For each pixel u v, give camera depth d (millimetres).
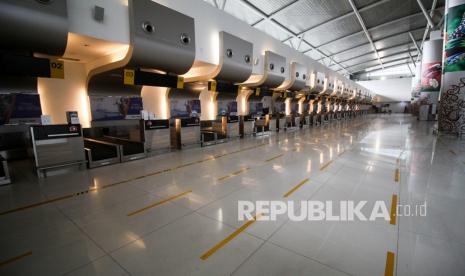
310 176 4844
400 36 20203
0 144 5602
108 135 7340
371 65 32562
